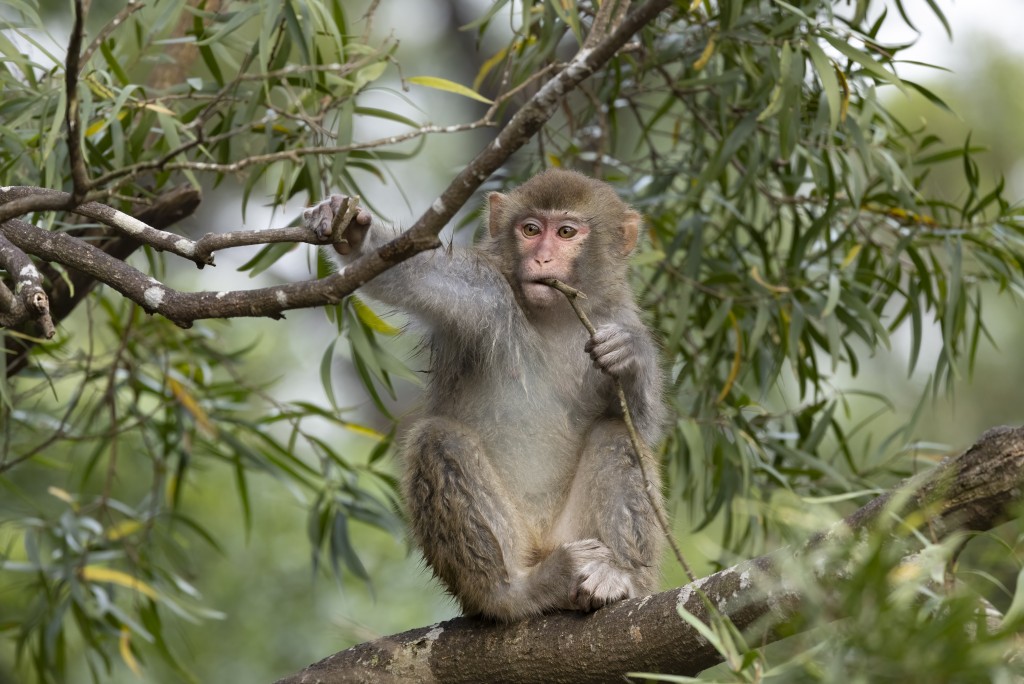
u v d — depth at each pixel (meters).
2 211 6.79
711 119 12.39
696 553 15.36
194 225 14.48
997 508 6.49
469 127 9.14
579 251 10.18
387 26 22.80
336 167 10.15
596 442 9.52
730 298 11.38
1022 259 11.07
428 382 10.27
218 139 10.09
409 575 18.31
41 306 6.88
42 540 13.52
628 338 8.84
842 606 5.33
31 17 9.23
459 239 13.13
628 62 12.51
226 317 7.20
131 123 10.49
